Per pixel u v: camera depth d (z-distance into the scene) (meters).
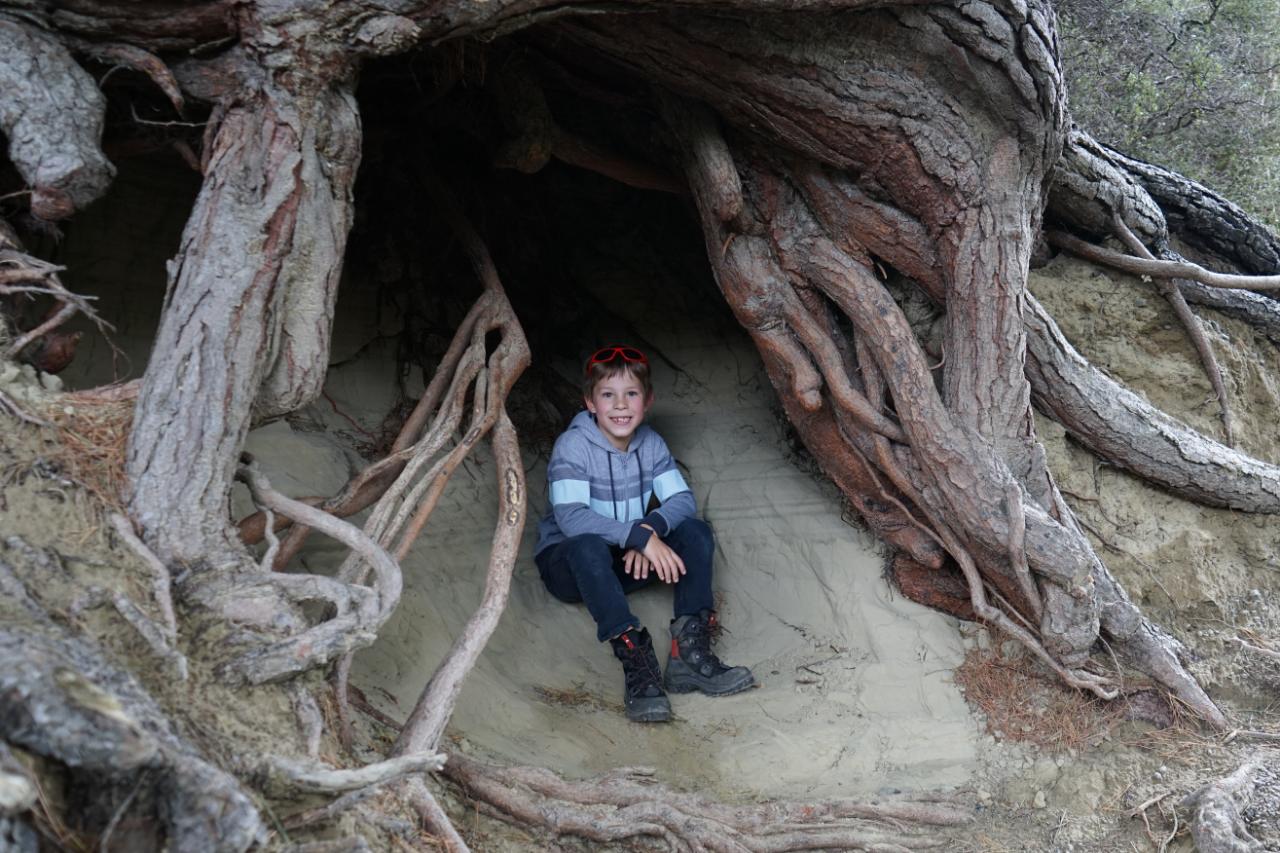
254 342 2.43
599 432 4.05
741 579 4.27
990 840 2.97
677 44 2.99
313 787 1.89
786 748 3.36
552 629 3.97
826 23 2.99
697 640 3.74
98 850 1.52
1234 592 3.83
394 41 2.47
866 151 3.32
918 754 3.32
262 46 2.47
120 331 3.63
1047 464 3.67
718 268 3.72
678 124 3.49
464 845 2.39
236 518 3.16
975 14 3.04
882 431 3.55
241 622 2.17
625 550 3.98
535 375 4.96
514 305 5.04
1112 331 4.39
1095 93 6.33
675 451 4.78
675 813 2.85
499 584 2.92
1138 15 6.44
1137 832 2.95
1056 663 3.37
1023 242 3.40
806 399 3.62
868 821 3.01
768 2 2.75
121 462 2.30
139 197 3.86
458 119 4.29
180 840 1.56
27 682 1.48
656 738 3.44
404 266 4.67
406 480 3.07
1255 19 6.75
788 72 3.11
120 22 2.48
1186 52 6.52
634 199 5.38
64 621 1.87
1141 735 3.27
